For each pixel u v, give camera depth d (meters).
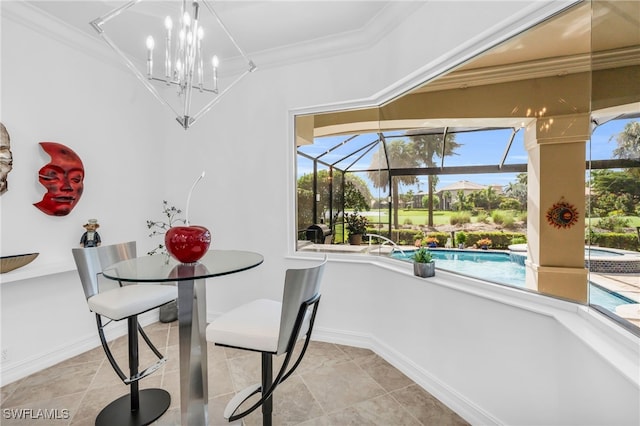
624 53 1.14
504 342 1.63
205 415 1.60
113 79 2.93
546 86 1.63
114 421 1.74
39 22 2.32
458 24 1.82
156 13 2.35
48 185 2.36
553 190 1.60
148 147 3.26
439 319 2.03
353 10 2.34
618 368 0.96
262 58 2.99
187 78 1.61
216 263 1.62
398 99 2.49
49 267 2.25
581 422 1.26
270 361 1.53
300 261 2.97
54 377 2.24
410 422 1.79
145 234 3.23
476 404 1.77
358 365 2.45
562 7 1.42
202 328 1.60
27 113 2.29
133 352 1.82
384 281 2.58
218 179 3.24
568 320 1.35
